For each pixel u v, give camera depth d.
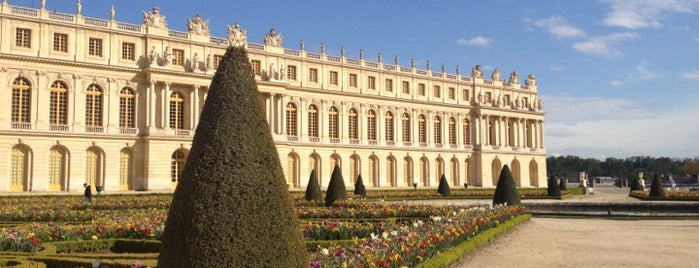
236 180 12.73
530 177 139.88
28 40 75.56
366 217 39.84
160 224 28.44
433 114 121.81
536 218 46.69
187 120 87.44
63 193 71.12
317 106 104.00
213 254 12.05
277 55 98.12
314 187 59.16
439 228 26.25
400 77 117.06
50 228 26.47
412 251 19.98
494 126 132.75
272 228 12.65
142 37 84.50
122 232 27.11
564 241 30.66
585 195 100.06
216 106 13.70
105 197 63.09
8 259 18.67
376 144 111.75
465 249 24.94
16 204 47.47
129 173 83.31
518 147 136.12
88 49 80.06
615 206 48.38
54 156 77.44
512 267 22.45
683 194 75.00
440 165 122.69
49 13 76.88
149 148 82.88
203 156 13.06
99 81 80.75
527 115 138.00
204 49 89.88
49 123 76.75
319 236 27.69
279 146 95.94
